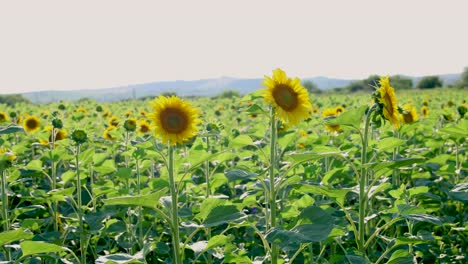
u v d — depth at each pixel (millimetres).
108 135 5523
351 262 2072
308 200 2578
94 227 2582
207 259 3021
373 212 3102
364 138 2324
